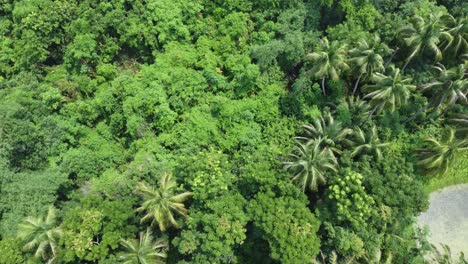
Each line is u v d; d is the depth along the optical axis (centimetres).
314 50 3506
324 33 3775
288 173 2831
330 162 2859
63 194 3184
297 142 3091
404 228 3003
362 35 3256
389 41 3488
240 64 3553
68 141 3406
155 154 3219
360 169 2934
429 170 3228
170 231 2909
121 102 3450
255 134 3375
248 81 3531
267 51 3519
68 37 3694
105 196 2961
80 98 3591
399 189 2880
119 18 3631
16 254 2561
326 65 2988
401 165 3019
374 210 2792
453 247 3325
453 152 2947
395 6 3641
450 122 3431
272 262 2972
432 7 3512
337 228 2786
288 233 2594
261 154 3095
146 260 2494
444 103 3256
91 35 3603
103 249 2545
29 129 3114
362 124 3366
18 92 3353
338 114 3372
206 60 3625
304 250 2556
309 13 3672
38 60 3659
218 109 3397
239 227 2661
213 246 2616
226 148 3328
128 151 3388
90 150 3375
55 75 3622
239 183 3002
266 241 2950
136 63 3788
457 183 3491
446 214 3425
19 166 3138
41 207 2848
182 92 3447
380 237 2870
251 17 3834
